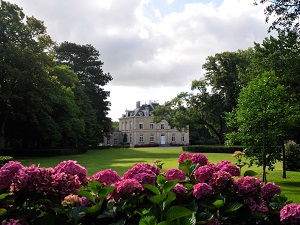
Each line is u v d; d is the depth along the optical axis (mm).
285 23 14109
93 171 16250
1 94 24875
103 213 2420
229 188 2957
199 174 3111
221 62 38250
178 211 2203
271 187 3141
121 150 46562
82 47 52625
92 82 52719
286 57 16422
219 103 37531
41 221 2262
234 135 12547
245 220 2775
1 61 25625
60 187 2611
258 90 11961
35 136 35438
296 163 16656
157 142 77812
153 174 2990
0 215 2412
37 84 27719
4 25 26766
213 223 2555
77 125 37031
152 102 81375
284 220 2574
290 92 15445
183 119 41375
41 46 29031
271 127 11766
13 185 2535
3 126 30188
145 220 2070
